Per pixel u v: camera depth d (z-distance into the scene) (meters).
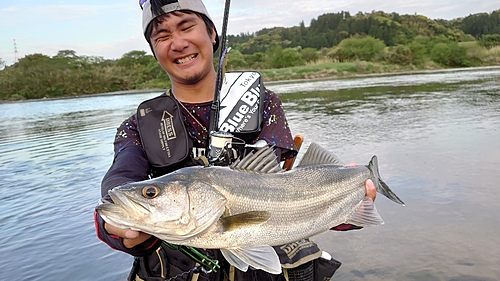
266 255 0.70
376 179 0.94
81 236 1.39
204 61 0.88
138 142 0.87
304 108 4.33
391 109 3.84
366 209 0.88
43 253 1.28
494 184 1.54
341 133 2.73
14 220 1.55
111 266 1.19
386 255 1.11
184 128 0.85
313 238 1.25
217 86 0.86
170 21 0.85
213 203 0.68
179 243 0.68
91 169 2.22
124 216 0.63
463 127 2.69
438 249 1.12
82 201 1.72
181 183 0.67
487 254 1.08
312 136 2.68
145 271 0.84
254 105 0.88
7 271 1.17
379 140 2.44
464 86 5.95
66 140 3.22
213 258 0.82
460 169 1.75
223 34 0.89
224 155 0.82
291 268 0.84
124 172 0.77
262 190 0.74
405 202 1.44
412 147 2.21
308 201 0.79
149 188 0.65
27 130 4.04
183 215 0.66
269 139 0.88
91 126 3.96
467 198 1.43
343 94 5.79
